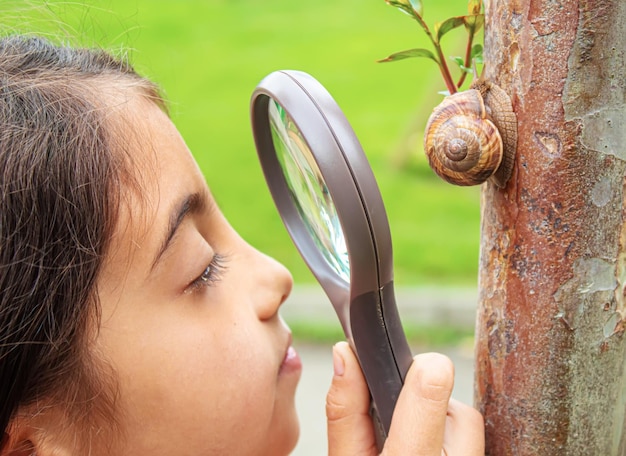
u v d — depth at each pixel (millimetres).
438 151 439
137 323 456
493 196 450
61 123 456
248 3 3898
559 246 432
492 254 453
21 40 512
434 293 1715
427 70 2936
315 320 1732
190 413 465
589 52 420
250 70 3043
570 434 444
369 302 438
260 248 1891
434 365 450
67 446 456
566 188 428
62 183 447
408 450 444
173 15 3664
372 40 3264
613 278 435
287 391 512
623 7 420
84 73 492
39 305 441
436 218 2055
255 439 483
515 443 451
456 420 459
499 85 437
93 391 452
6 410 442
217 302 478
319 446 1301
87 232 447
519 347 446
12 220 438
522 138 432
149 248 458
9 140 448
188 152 490
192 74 3014
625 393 449
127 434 460
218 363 470
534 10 424
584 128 424
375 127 2529
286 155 469
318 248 476
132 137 467
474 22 445
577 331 437
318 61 3084
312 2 3889
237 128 2576
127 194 456
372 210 419
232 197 2135
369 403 472
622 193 430
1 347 438
